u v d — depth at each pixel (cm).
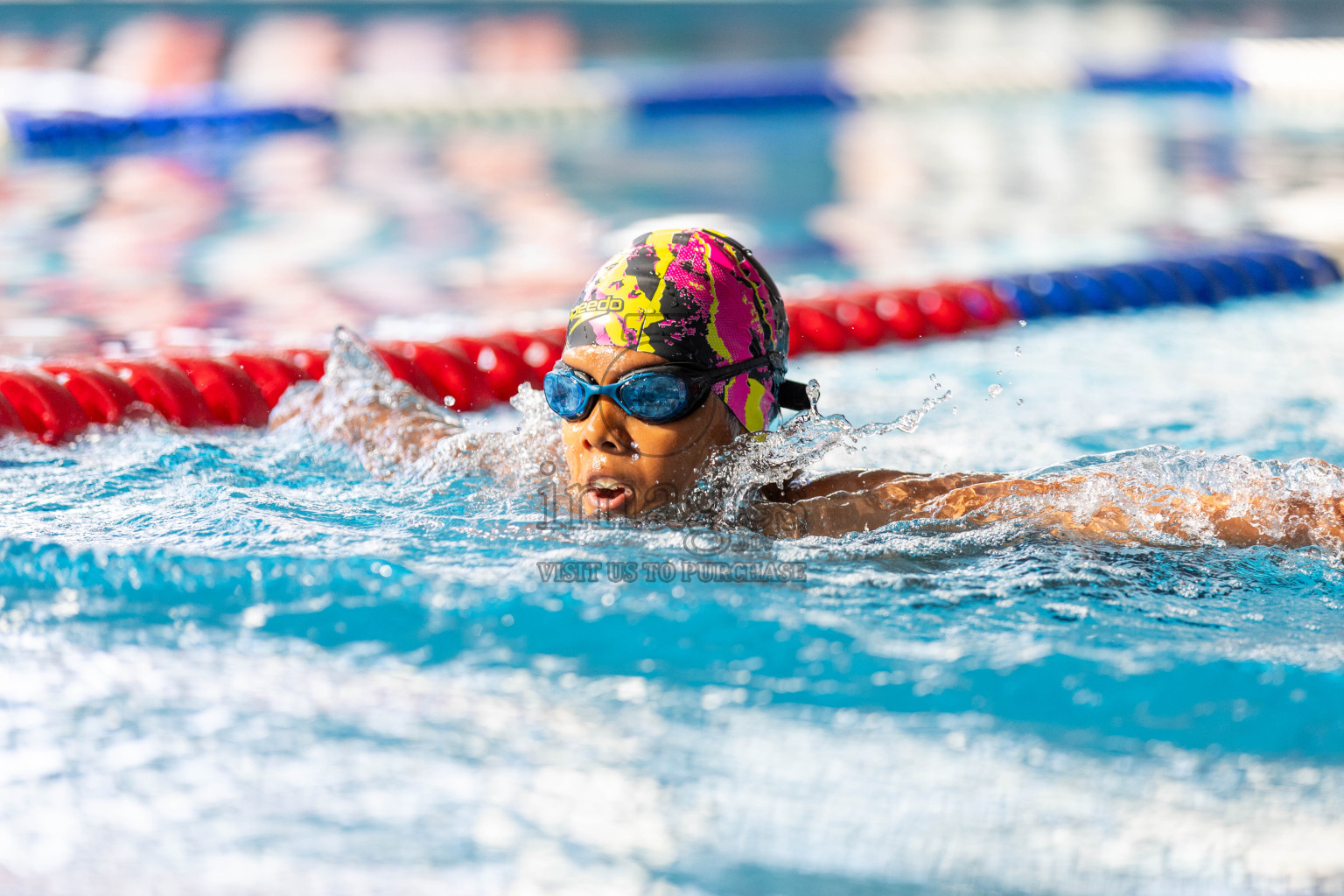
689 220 1512
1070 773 287
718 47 3744
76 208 1502
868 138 2269
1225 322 1041
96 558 380
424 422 555
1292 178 1809
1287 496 419
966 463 591
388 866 249
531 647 337
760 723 305
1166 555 404
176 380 736
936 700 314
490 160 1992
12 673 324
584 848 256
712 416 410
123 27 3825
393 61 3253
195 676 324
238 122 2284
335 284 1148
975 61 3350
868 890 244
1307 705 312
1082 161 1997
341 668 328
